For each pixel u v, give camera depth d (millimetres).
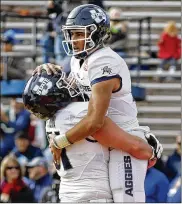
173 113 31094
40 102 10883
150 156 10945
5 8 31969
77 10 10836
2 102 29906
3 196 19641
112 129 10711
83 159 10836
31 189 20438
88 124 10516
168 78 31234
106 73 10562
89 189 10820
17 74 25938
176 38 30297
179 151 21484
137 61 28219
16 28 32312
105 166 10914
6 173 19719
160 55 30391
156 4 34031
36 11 28953
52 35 25625
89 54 10820
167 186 17812
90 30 10727
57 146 10789
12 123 26031
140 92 24500
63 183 11055
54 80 10906
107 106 10539
